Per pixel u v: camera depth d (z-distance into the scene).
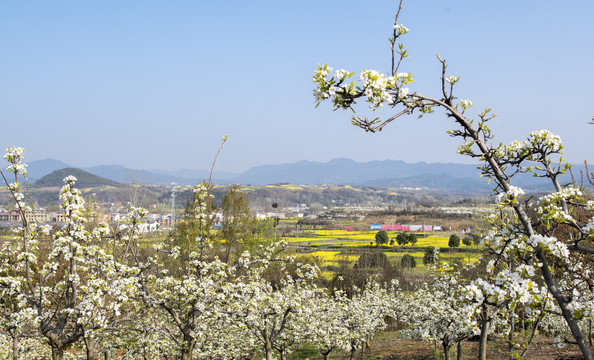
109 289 9.20
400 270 39.28
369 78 4.11
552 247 4.15
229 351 16.17
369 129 4.30
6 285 9.09
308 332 16.78
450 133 5.26
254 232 26.33
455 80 4.82
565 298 4.37
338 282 32.12
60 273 11.74
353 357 22.31
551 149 5.17
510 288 4.02
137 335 14.23
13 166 9.02
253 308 12.81
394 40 4.41
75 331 9.40
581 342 4.14
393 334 30.42
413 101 4.54
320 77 4.19
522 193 4.55
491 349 20.55
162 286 11.82
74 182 9.20
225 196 26.22
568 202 4.84
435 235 71.94
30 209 9.38
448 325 16.94
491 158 4.84
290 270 26.45
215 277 12.43
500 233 4.88
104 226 9.48
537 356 15.83
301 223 99.00
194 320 11.84
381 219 99.75
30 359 17.42
